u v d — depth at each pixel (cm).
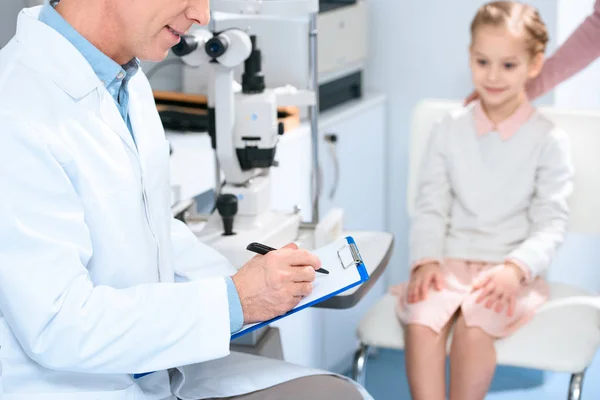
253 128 176
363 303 304
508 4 219
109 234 133
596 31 223
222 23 258
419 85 311
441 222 220
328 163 281
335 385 148
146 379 146
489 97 218
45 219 123
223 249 174
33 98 127
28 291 122
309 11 180
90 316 125
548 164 215
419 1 303
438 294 204
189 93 281
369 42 314
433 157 225
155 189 148
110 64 136
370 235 187
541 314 203
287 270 137
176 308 129
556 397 273
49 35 130
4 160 121
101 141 133
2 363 128
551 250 207
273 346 192
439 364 196
